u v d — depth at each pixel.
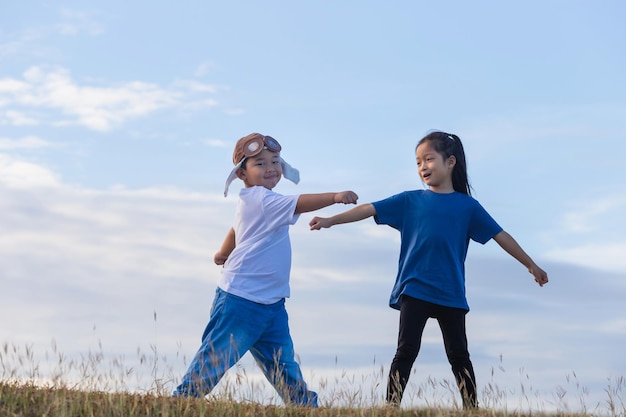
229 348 5.15
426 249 5.38
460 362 5.31
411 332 5.25
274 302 5.33
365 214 5.48
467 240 5.59
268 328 5.33
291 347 5.44
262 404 4.83
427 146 5.61
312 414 4.64
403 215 5.57
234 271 5.32
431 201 5.52
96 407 4.55
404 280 5.40
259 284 5.27
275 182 5.72
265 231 5.31
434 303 5.30
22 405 4.50
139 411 4.55
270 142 5.70
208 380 5.04
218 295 5.34
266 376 5.42
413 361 5.24
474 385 5.26
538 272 5.50
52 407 4.44
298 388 5.32
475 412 4.82
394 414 4.77
